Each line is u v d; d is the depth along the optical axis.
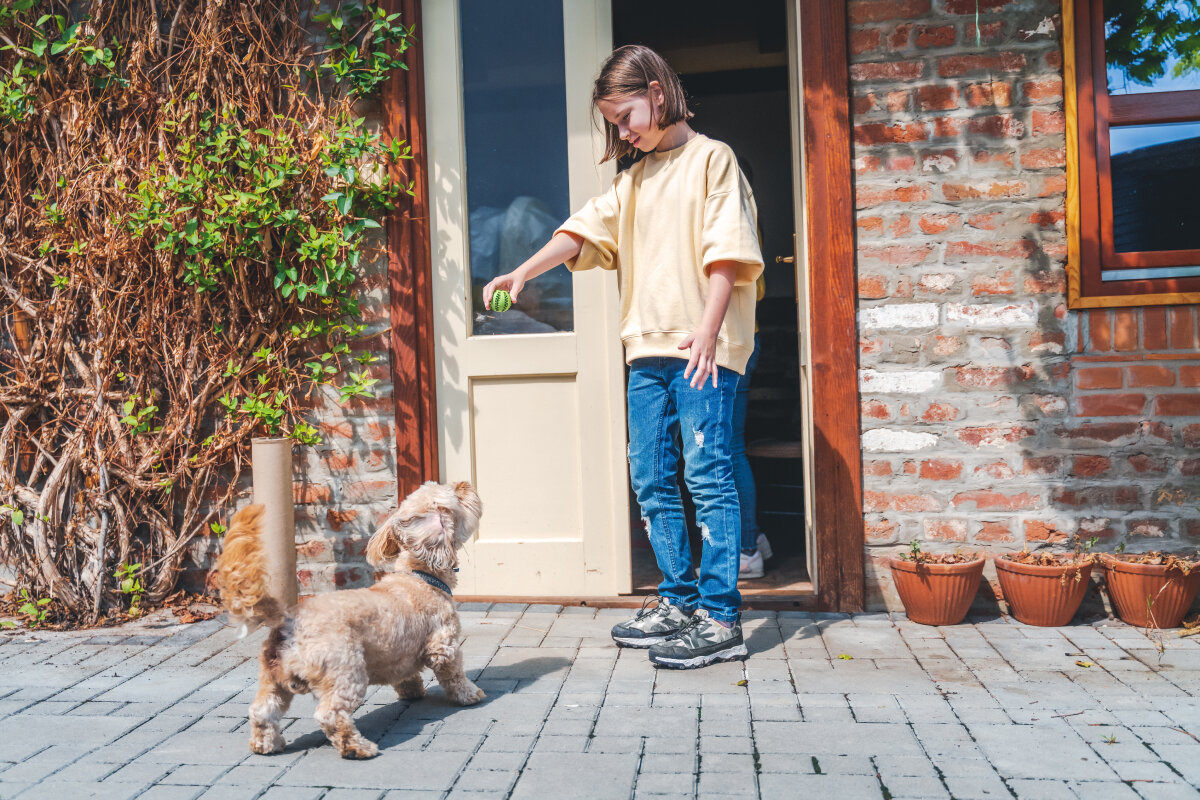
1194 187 3.43
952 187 3.49
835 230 3.52
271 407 3.79
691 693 2.77
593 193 3.79
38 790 2.19
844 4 3.48
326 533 3.90
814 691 2.76
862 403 3.57
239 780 2.23
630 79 2.97
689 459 3.07
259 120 3.82
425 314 3.82
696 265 3.02
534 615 3.66
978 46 3.45
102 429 3.89
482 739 2.45
